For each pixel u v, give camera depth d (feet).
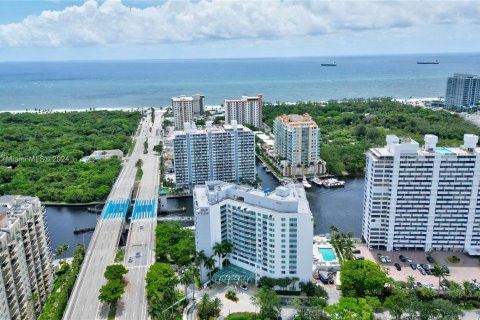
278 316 625.41
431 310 583.58
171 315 623.36
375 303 624.18
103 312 636.89
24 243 630.74
